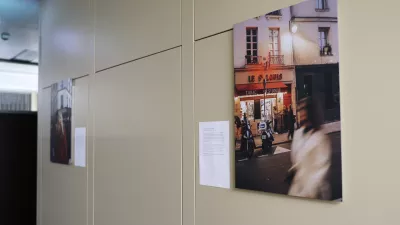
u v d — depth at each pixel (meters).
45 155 3.04
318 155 1.02
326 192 0.99
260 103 1.19
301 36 1.07
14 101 7.15
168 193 1.60
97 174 2.20
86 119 2.35
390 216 0.86
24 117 3.76
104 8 2.18
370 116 0.91
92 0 2.32
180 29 1.56
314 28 1.04
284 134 1.11
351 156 0.94
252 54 1.22
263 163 1.17
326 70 1.01
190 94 1.50
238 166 1.25
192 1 1.50
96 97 2.24
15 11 3.41
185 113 1.52
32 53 5.23
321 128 1.01
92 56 2.30
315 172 1.02
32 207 3.76
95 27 2.27
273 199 1.15
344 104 0.97
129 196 1.88
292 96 1.09
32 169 3.78
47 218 2.95
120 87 1.99
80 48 2.46
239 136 1.26
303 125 1.06
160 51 1.68
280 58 1.13
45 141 3.06
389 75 0.88
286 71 1.11
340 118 0.97
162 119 1.66
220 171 1.34
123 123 1.95
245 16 1.26
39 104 3.23
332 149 0.98
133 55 1.88
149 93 1.75
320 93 1.02
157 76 1.70
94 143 2.24
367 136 0.92
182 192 1.53
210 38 1.41
